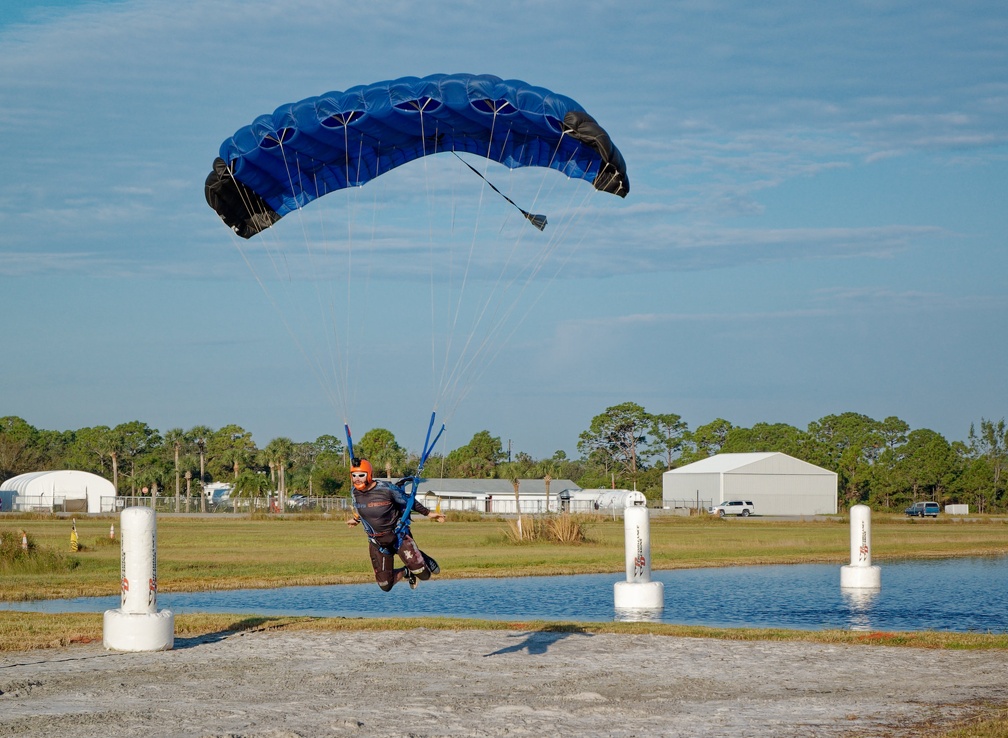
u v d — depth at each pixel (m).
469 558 44.94
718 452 197.25
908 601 30.52
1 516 93.62
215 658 17.97
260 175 19.97
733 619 26.53
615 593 28.34
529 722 13.01
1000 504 144.62
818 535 69.44
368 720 13.09
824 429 195.00
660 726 12.84
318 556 46.31
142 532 18.94
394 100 17.80
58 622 22.25
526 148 19.77
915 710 13.84
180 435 159.25
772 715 13.52
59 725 12.74
